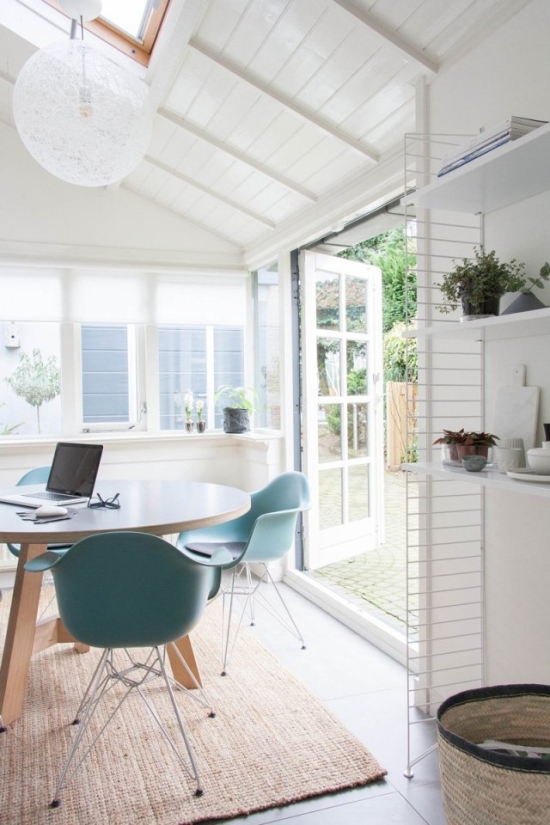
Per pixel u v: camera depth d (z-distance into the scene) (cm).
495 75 206
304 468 404
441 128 233
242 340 476
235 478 459
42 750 217
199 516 227
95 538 186
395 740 225
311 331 403
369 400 452
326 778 200
